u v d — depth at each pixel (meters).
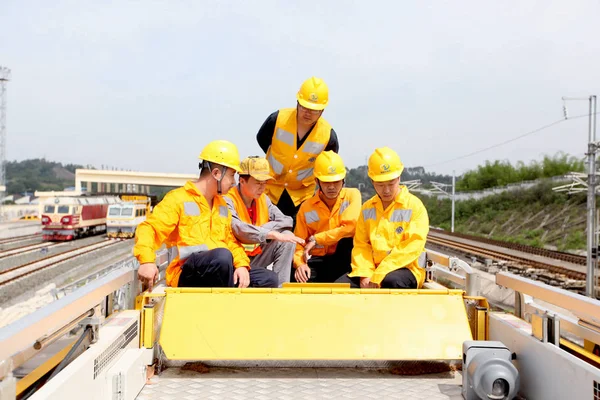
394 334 3.13
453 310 3.26
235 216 4.32
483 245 37.03
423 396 2.89
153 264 3.53
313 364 3.32
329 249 5.38
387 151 4.24
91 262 26.64
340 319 3.16
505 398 2.71
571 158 69.12
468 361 2.83
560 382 2.53
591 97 20.97
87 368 2.34
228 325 3.10
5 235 50.34
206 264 3.67
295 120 5.54
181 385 3.01
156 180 58.50
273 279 4.29
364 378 3.16
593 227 20.31
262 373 3.21
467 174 85.88
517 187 62.97
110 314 3.28
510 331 3.09
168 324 3.09
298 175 5.89
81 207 42.44
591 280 19.58
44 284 20.59
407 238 4.17
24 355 2.10
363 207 4.46
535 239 45.25
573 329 2.72
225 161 3.80
